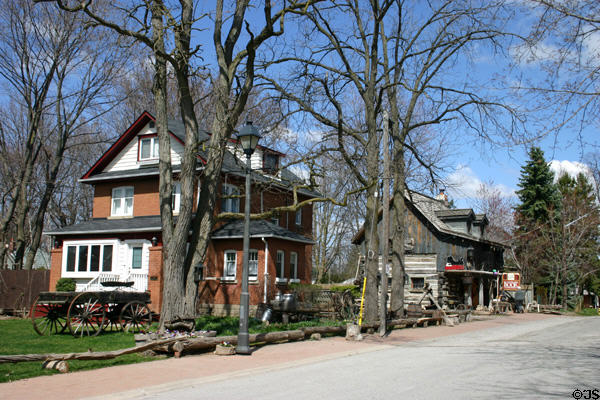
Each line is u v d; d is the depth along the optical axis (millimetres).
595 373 10242
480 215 35031
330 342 16125
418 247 31719
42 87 29312
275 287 25109
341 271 58375
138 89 38094
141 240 25656
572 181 52500
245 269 13516
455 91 21297
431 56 22375
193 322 15109
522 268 45594
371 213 20859
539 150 48875
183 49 15938
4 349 13531
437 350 14469
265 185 22750
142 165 28891
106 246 26812
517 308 37375
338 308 23328
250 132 13930
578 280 47625
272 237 25125
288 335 15602
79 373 10242
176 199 27125
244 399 7887
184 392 8555
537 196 48344
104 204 29484
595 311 48094
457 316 25438
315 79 19922
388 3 19750
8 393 8320
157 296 23469
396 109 23297
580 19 10625
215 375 10094
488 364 11555
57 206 40812
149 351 12484
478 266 34531
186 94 16203
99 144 41344
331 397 7941
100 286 24984
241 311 13297
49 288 27594
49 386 8922
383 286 18359
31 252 30625
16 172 33281
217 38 16547
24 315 25219
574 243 43250
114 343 15234
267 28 15938
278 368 11148
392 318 23000
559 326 24812
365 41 22250
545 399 7680
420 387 8727
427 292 25766
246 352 13008
